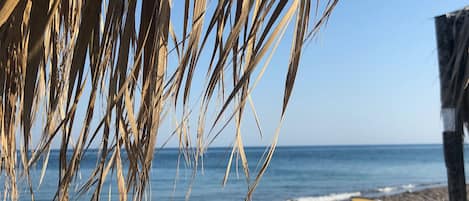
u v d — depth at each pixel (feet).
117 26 2.97
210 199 107.65
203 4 3.22
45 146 2.91
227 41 2.88
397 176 194.08
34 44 2.83
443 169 225.76
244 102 3.15
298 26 2.99
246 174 3.36
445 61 10.16
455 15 10.00
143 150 3.12
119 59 2.88
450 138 10.64
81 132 2.92
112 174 3.09
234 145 3.41
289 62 3.07
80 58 2.86
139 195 3.07
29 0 3.28
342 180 176.96
